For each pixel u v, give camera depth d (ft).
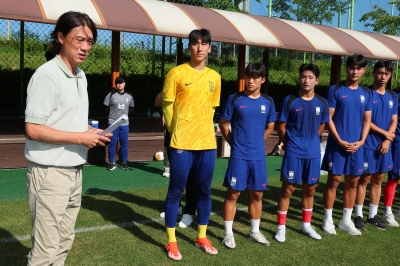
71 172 8.64
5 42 34.91
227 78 41.55
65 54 8.42
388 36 39.24
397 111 16.38
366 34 36.94
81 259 11.94
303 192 14.66
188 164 12.16
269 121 13.99
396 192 21.57
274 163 28.76
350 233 15.17
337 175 14.88
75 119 8.59
